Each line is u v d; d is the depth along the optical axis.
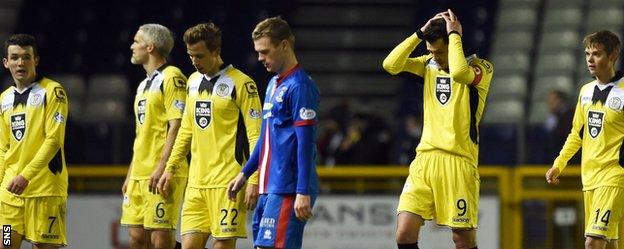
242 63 52.31
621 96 22.53
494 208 33.50
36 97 24.09
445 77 21.72
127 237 34.03
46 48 53.31
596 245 22.91
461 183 21.52
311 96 19.16
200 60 22.53
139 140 24.69
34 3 54.91
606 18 54.03
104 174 34.16
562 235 33.28
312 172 19.17
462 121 21.56
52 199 24.17
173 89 24.17
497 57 52.56
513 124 37.38
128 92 50.44
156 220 24.27
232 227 22.56
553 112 36.03
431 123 21.84
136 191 24.70
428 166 21.72
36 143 24.16
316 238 33.81
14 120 24.22
